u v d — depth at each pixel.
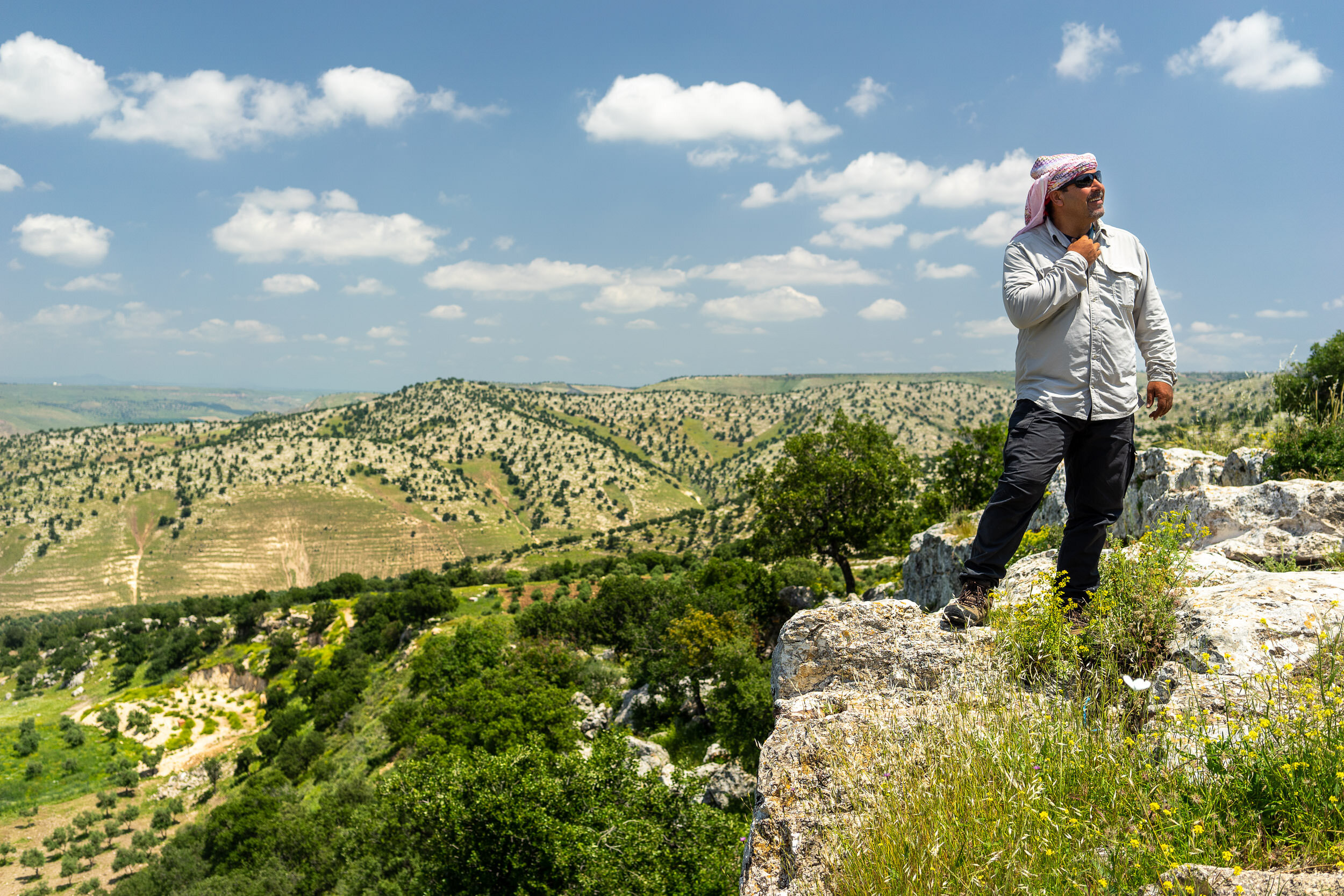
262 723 116.12
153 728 118.00
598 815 22.94
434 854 24.84
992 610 3.54
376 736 71.25
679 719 43.97
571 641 75.12
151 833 82.69
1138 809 2.21
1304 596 3.14
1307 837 1.94
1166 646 3.25
